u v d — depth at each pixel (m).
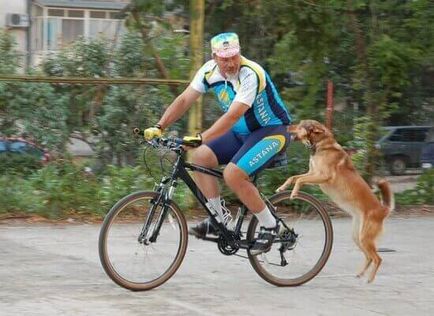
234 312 8.46
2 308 8.28
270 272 9.68
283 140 9.29
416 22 17.14
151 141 9.11
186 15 19.02
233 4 18.78
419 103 21.64
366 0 17.14
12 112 14.34
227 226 9.37
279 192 9.77
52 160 14.59
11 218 13.73
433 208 17.23
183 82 14.77
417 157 22.05
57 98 14.56
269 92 9.11
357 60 17.53
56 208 14.02
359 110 18.09
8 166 14.31
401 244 12.90
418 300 9.27
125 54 17.64
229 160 9.37
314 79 18.09
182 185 14.77
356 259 11.46
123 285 9.07
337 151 9.59
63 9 38.38
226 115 8.80
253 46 20.31
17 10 36.03
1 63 17.02
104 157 14.80
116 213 8.99
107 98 14.74
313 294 9.39
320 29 17.56
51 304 8.48
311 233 9.89
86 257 10.91
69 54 17.64
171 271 9.36
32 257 10.83
